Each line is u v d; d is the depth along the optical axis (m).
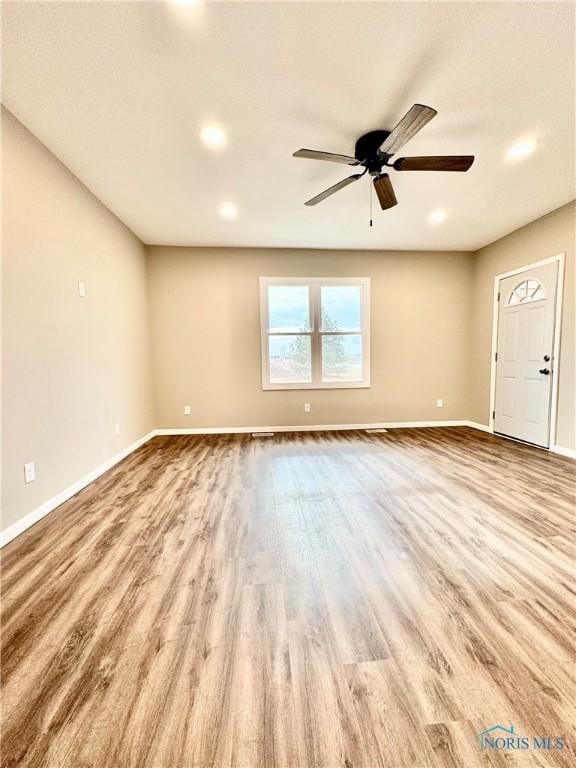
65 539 1.94
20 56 1.62
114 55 1.63
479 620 1.32
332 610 1.38
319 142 2.33
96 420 3.00
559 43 1.61
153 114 2.04
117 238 3.53
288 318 4.78
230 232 4.04
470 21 1.51
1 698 1.02
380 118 2.10
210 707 0.99
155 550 1.82
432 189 3.04
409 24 1.52
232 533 1.99
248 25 1.50
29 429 2.12
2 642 1.22
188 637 1.24
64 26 1.49
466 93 1.92
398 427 4.99
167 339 4.59
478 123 2.17
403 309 4.93
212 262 4.59
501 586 1.51
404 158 2.09
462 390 5.07
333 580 1.56
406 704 1.00
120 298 3.58
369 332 4.89
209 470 3.12
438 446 3.92
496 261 4.45
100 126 2.14
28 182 2.15
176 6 1.42
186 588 1.51
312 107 2.00
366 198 3.17
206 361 4.67
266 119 2.10
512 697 1.01
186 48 1.60
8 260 1.97
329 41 1.59
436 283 4.95
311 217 3.62
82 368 2.77
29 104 1.94
